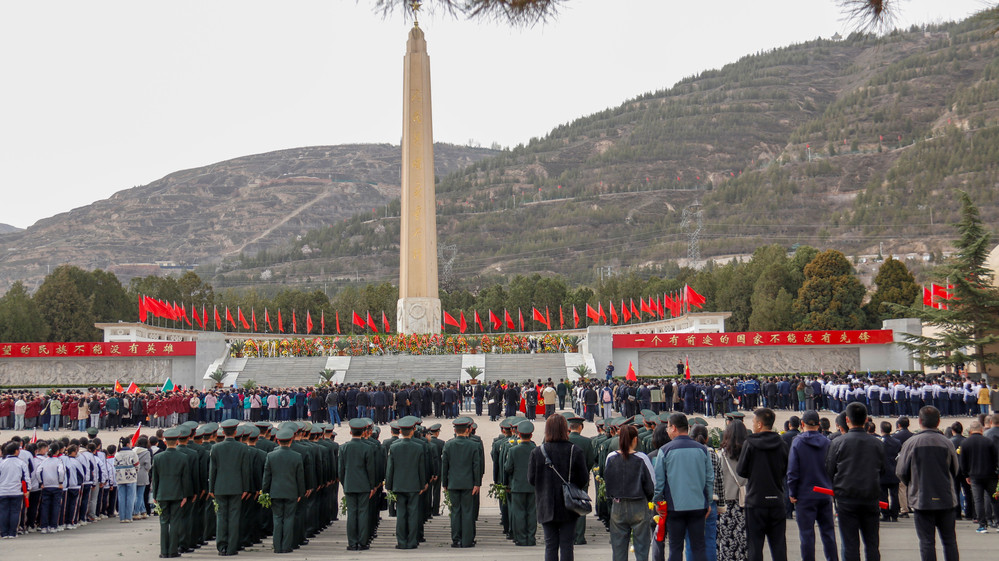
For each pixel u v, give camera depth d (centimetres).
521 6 782
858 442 1101
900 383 4103
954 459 1157
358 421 1596
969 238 4862
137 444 2109
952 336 4859
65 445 1952
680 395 4325
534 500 1502
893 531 1627
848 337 5825
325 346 6066
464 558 1360
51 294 8750
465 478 1547
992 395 3834
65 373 5975
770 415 1112
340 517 2150
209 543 1716
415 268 6444
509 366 5759
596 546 1533
